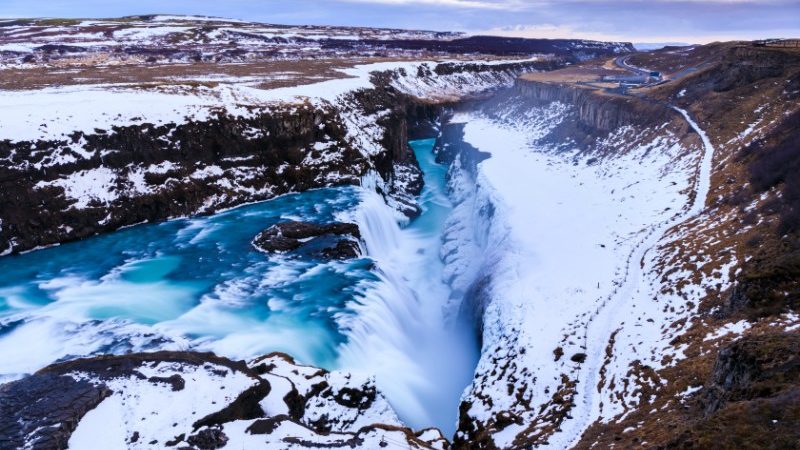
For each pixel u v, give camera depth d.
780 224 23.89
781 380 12.53
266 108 49.81
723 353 14.88
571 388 20.45
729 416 11.74
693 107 50.31
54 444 15.27
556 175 53.12
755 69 48.69
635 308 24.66
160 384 18.38
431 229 53.25
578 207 41.38
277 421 17.31
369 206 46.62
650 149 48.12
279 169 49.44
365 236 43.12
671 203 35.03
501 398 22.14
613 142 55.41
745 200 29.44
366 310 30.33
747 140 37.59
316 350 26.16
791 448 10.40
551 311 26.67
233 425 17.03
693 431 11.87
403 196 59.47
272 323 28.36
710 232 28.25
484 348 27.30
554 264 31.80
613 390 19.45
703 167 37.91
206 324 27.98
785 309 18.38
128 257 36.25
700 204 32.97
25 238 36.62
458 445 21.05
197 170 45.12
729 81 50.28
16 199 36.38
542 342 24.22
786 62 46.78
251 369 21.36
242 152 47.91
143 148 42.72
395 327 31.69
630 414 17.33
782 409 11.37
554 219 39.31
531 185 49.28
